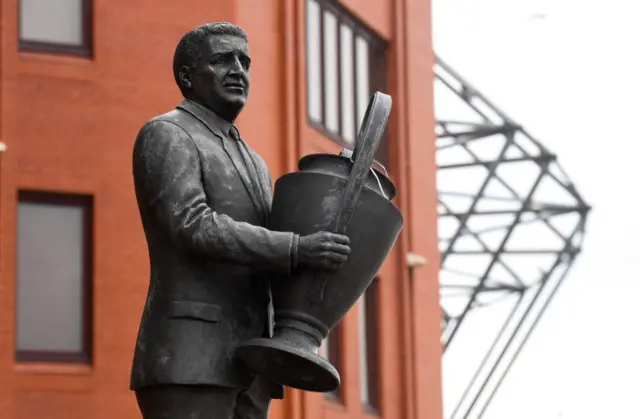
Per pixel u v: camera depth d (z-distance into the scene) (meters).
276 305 6.82
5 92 20.92
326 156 6.88
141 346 6.82
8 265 20.61
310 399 22.30
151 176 6.80
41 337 20.67
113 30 21.39
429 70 27.20
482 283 33.53
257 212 6.96
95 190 21.06
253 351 6.65
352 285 6.82
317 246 6.68
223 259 6.68
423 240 26.48
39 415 20.41
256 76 22.20
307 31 23.36
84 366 20.72
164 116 6.96
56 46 21.27
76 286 20.91
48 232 20.89
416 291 26.08
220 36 7.08
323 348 23.58
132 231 21.12
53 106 21.08
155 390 6.79
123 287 20.97
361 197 6.81
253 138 22.02
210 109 7.06
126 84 21.33
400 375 25.55
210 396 6.76
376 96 6.91
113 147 21.20
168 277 6.81
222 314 6.78
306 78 23.11
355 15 25.11
